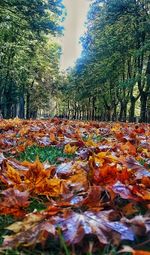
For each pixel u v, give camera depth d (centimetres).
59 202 187
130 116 3712
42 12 2108
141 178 247
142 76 2947
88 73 4409
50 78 5541
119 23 3158
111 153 360
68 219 152
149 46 2794
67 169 263
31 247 143
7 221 180
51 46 4544
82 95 4912
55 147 510
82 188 212
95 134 798
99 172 222
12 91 4106
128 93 4159
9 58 3472
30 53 2948
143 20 3023
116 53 3378
